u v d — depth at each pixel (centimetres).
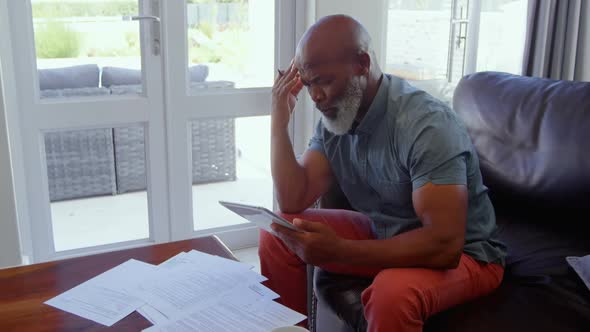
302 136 287
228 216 288
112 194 262
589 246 164
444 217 142
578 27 303
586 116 172
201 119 266
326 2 262
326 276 166
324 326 166
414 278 139
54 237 257
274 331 102
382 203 169
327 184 185
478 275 149
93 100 244
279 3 268
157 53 250
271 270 176
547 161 176
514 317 138
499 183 188
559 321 136
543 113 182
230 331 115
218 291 131
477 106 199
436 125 148
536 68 302
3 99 212
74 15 236
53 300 128
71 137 248
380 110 158
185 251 155
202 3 256
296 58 157
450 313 142
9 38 225
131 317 121
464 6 306
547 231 175
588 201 167
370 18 274
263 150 288
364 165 166
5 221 222
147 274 140
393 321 135
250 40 269
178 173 266
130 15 244
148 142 258
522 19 315
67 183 253
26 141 237
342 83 151
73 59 240
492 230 162
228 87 271
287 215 181
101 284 135
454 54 311
